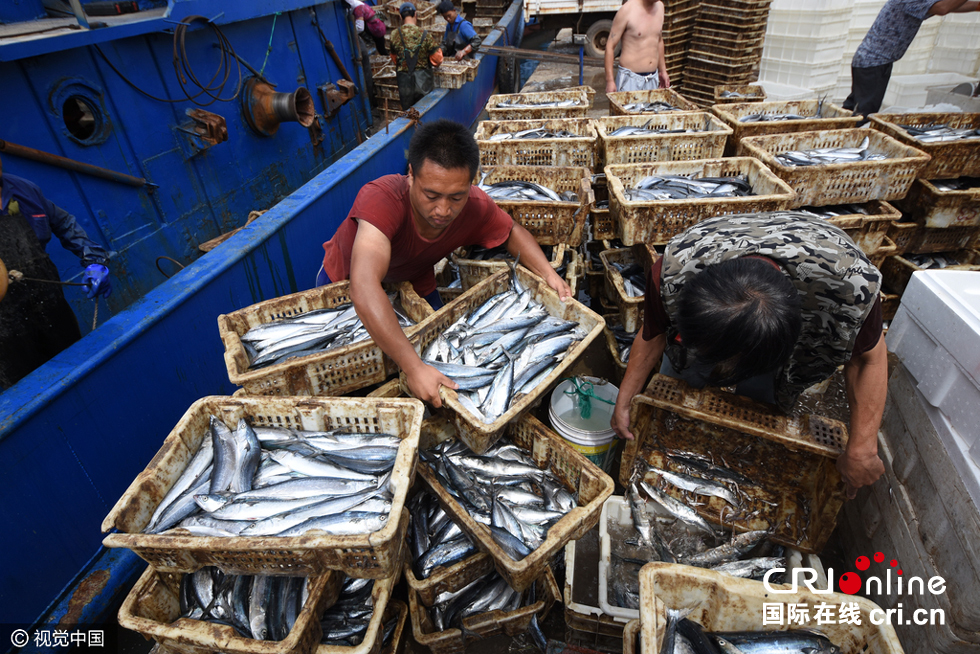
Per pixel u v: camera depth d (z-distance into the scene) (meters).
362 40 7.88
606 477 2.08
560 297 2.67
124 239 4.07
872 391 1.88
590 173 3.93
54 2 3.68
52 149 3.53
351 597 2.04
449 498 2.11
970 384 1.90
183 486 1.81
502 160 4.44
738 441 2.54
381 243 2.23
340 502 1.71
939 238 3.91
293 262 4.08
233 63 5.00
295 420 2.03
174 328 2.97
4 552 2.17
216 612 1.79
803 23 6.98
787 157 3.87
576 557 2.50
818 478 2.36
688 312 1.51
